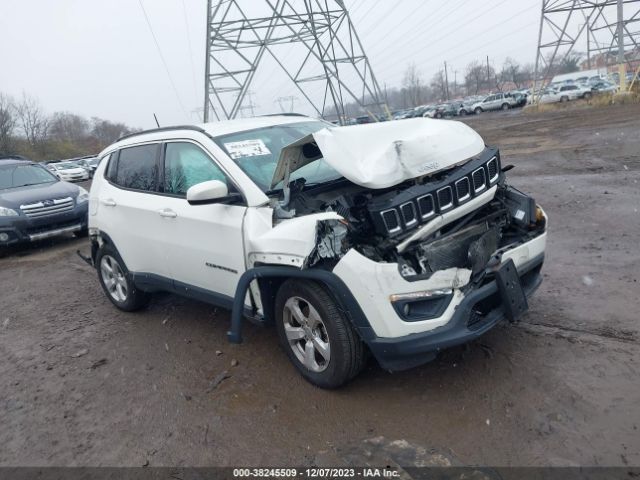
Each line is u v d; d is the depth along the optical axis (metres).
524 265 3.89
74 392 4.30
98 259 6.00
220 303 4.45
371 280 3.29
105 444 3.55
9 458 3.52
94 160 37.91
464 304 3.39
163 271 4.98
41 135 64.19
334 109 32.06
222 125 4.82
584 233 6.69
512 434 3.13
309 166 4.55
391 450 3.12
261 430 3.48
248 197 4.00
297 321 3.88
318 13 27.81
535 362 3.81
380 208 3.38
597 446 2.94
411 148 3.63
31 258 9.58
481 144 4.11
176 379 4.30
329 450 3.20
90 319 5.94
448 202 3.63
